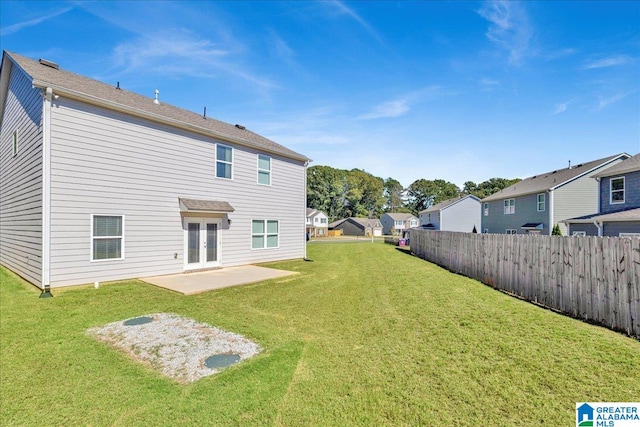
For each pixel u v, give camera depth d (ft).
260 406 9.66
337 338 15.44
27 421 8.87
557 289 19.40
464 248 34.50
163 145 32.42
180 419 9.00
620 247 15.16
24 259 29.43
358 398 10.07
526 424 8.63
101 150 27.66
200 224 35.99
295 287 28.07
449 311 19.04
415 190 252.21
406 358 12.90
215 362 12.71
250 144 41.39
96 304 21.53
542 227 68.95
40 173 25.07
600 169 64.69
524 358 12.33
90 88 29.89
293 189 49.47
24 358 12.91
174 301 22.72
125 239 29.27
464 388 10.47
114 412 9.32
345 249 78.89
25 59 31.42
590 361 11.85
